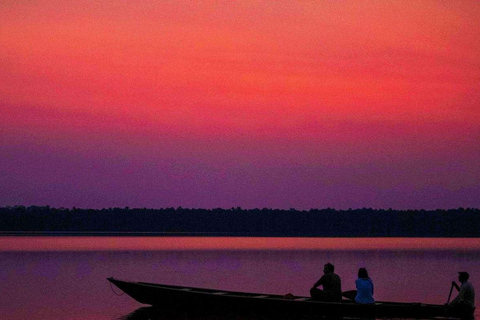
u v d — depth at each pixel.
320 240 145.88
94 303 23.70
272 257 57.56
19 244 91.12
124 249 74.50
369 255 62.56
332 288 20.67
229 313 21.08
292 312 20.53
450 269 42.00
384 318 20.12
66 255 58.53
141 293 21.80
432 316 20.25
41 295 26.05
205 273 37.59
